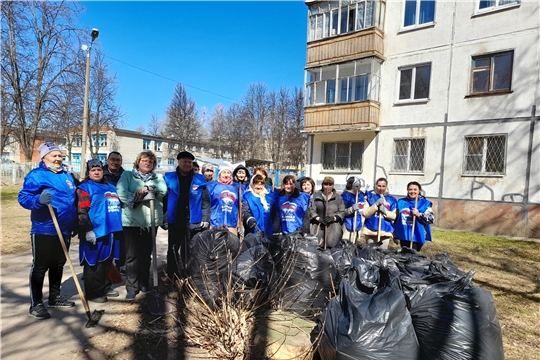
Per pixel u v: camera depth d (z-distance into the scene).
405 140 11.92
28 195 3.18
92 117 28.11
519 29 9.70
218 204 4.39
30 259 5.35
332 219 4.06
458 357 2.12
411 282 2.59
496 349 2.20
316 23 13.77
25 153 21.23
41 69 21.14
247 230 4.48
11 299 3.74
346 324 2.18
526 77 9.58
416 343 2.21
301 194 4.51
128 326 3.16
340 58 12.96
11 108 19.89
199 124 43.53
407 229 4.75
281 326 2.73
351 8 12.86
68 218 3.42
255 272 2.97
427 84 11.48
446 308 2.27
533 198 9.41
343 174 13.40
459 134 10.73
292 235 3.49
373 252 3.44
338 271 3.09
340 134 13.39
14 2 18.42
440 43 11.12
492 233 10.02
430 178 11.30
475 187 10.38
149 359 2.63
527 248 7.62
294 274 3.11
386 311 2.20
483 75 10.40
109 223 3.71
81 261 3.64
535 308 3.80
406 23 12.02
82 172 13.43
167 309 3.40
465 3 10.62
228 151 49.56
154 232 3.59
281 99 39.97
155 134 51.78
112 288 4.24
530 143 9.49
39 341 2.86
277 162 36.19
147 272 4.02
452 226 10.78
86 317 3.34
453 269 2.99
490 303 2.33
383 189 4.89
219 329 2.35
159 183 3.99
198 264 3.21
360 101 12.36
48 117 21.30
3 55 18.78
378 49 12.22
